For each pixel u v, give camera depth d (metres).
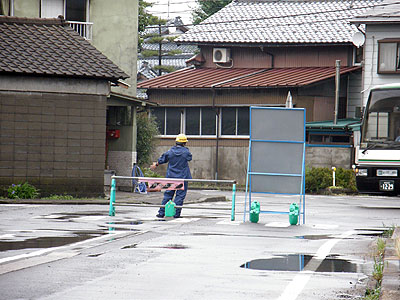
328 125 64.31
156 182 29.77
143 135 57.97
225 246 20.45
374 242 21.70
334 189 59.69
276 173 28.09
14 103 37.56
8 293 13.45
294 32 74.00
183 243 20.92
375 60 65.94
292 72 71.19
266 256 18.62
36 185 37.94
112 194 29.84
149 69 116.94
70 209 32.72
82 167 38.72
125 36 52.16
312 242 21.81
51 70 37.75
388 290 13.50
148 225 26.06
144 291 13.88
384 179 41.47
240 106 69.50
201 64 78.06
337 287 14.52
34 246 19.88
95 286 14.27
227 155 70.38
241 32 76.00
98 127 39.00
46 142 38.09
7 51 38.59
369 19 65.00
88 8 51.19
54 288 13.99
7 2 48.81
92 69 38.88
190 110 72.31
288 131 28.08
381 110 41.69
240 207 37.81
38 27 42.03
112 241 21.06
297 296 13.59
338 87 65.31
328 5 78.38
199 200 42.66
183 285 14.52
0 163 37.34
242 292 13.91
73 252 18.75
